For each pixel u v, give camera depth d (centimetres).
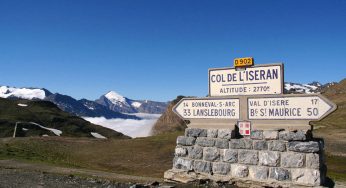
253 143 1518
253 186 1491
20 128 14425
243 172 1530
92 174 2608
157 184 1730
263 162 1486
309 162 1388
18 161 3291
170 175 1709
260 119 1531
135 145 6481
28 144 6141
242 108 1574
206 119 1659
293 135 1428
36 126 15375
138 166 4559
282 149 1448
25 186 1880
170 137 7781
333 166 5206
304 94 1441
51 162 3584
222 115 1622
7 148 4881
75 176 2292
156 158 5209
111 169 4097
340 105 19325
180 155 1705
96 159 5147
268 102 1516
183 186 1599
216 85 1656
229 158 1570
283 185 1423
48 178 2145
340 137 9619
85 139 7519
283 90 1491
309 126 1425
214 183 1578
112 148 6234
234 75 1609
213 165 1609
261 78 1542
